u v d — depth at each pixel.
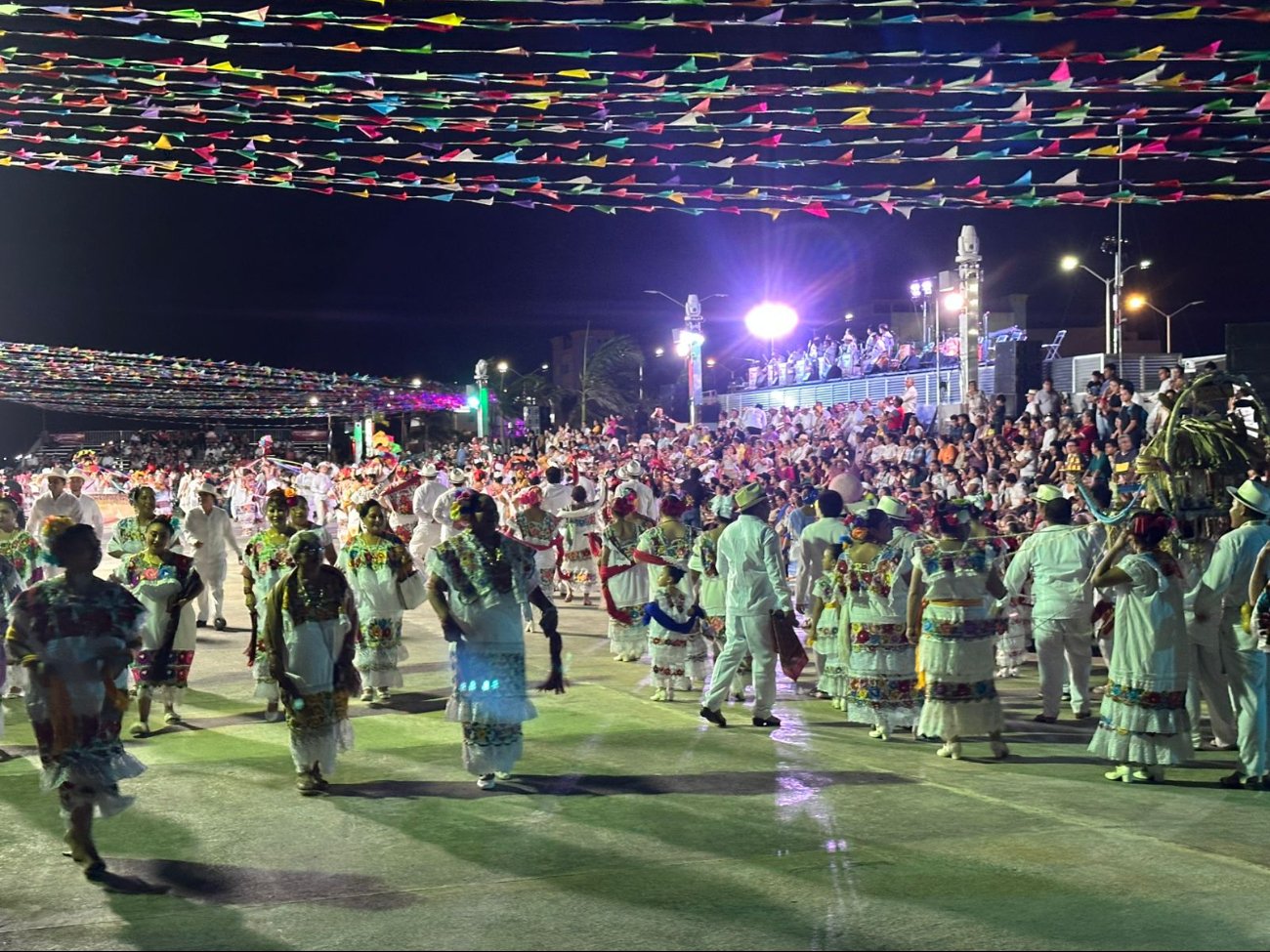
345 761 7.91
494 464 24.39
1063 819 6.47
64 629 5.74
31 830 6.46
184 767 7.76
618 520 12.03
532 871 5.67
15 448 62.06
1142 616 7.23
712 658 12.12
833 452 23.92
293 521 9.55
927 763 7.82
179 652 9.01
